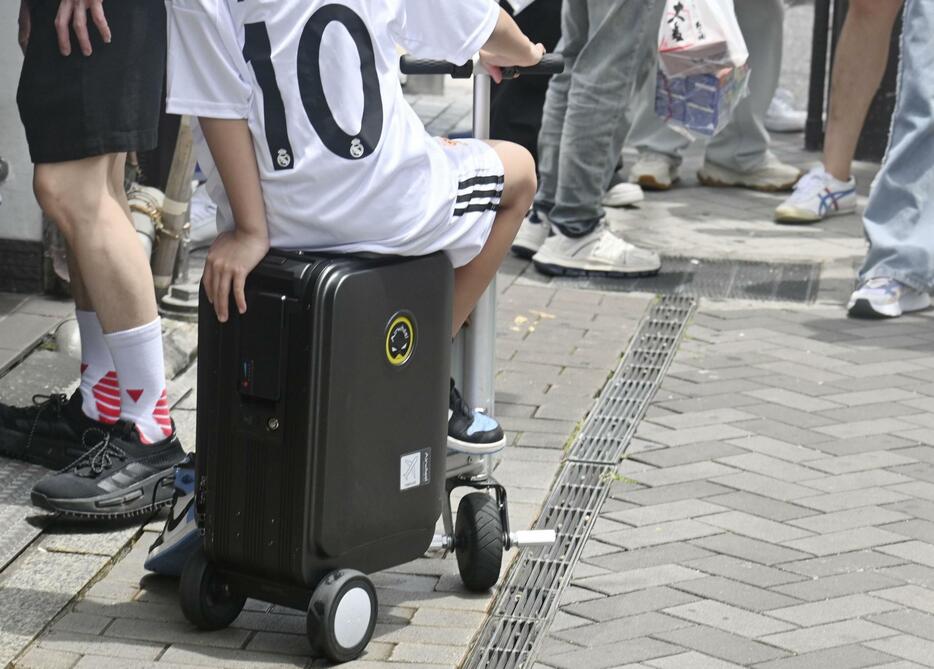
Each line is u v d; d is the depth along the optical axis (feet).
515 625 14.64
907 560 16.11
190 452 16.80
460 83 41.78
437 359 13.82
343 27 12.85
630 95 26.27
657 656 13.96
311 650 13.84
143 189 23.18
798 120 39.14
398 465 13.64
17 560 15.75
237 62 12.85
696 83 24.94
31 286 23.45
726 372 21.97
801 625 14.61
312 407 12.84
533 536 15.12
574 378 21.58
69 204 16.08
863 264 25.31
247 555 13.48
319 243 13.26
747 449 19.11
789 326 24.20
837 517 17.16
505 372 21.74
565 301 25.31
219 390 13.37
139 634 14.14
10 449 18.16
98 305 16.61
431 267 13.57
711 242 29.12
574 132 26.20
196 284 23.61
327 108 12.91
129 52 15.64
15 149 22.85
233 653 13.79
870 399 20.98
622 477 18.21
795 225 30.50
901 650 14.15
